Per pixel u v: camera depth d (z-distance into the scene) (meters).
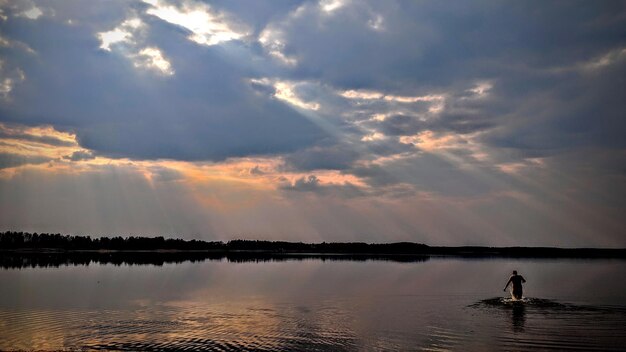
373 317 34.00
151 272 76.81
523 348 25.05
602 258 148.50
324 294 47.78
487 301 41.53
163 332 29.06
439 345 25.88
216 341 26.88
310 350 25.02
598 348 24.97
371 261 122.94
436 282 60.88
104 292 48.69
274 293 48.47
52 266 90.56
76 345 25.91
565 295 44.97
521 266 97.19
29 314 35.00
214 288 53.34
